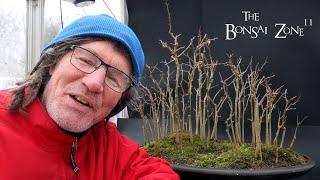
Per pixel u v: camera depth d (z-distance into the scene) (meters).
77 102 0.82
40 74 0.88
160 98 1.82
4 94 0.93
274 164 1.31
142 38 2.23
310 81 2.12
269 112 1.56
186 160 1.37
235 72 1.59
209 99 1.72
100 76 0.80
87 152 0.99
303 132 2.06
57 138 0.87
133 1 2.23
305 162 1.38
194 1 2.19
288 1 2.11
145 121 1.70
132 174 1.00
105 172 0.98
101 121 1.00
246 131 1.99
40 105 0.88
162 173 0.98
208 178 1.23
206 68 1.76
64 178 0.89
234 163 1.29
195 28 2.19
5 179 0.82
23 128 0.88
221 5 2.15
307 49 2.11
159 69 2.05
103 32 0.82
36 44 2.44
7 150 0.84
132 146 1.08
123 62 0.84
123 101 0.97
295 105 2.13
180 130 1.56
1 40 2.44
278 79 2.13
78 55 0.82
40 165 0.85
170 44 2.21
